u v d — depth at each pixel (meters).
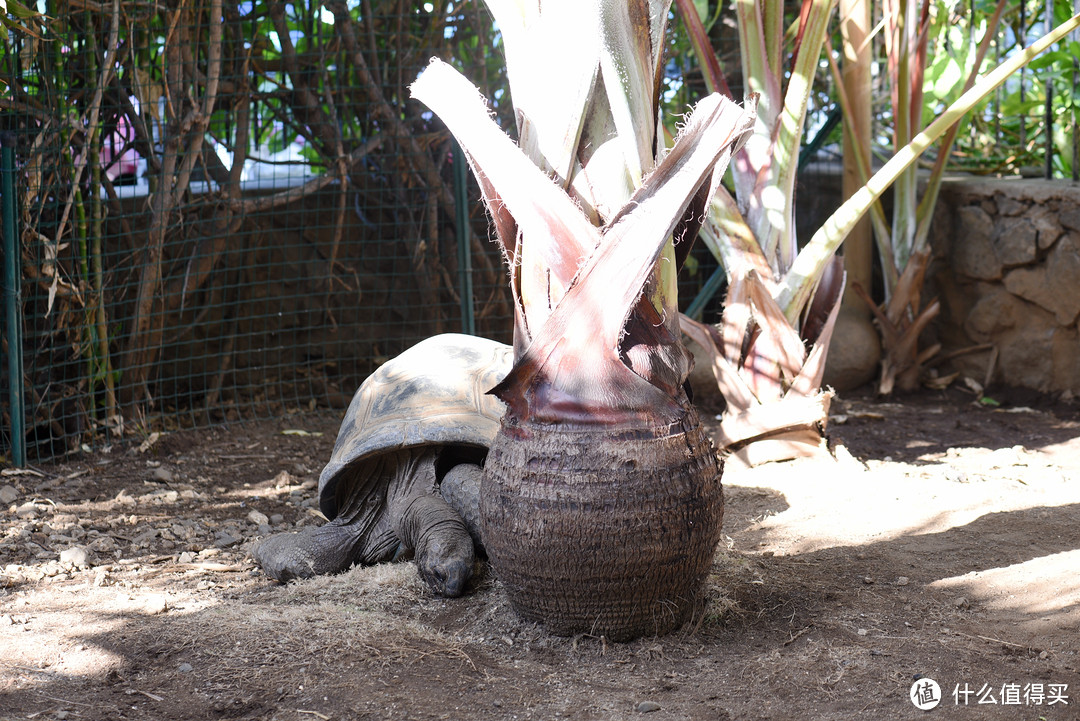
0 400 5.07
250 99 5.75
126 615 2.81
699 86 6.45
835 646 2.39
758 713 2.09
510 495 2.40
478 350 3.62
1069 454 4.48
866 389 5.86
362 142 5.92
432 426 3.15
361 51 5.77
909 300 5.70
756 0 4.21
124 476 4.59
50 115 4.79
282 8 5.59
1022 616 2.57
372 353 6.30
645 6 2.41
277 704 2.21
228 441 5.21
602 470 2.31
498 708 2.17
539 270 2.41
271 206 5.65
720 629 2.55
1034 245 5.41
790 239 4.39
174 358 5.83
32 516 3.93
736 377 4.31
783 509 3.63
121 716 2.18
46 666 2.44
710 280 5.88
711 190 2.36
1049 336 5.47
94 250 5.09
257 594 3.02
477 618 2.70
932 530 3.32
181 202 5.55
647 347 2.41
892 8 5.30
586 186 2.42
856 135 5.54
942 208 6.03
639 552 2.33
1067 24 3.46
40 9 5.04
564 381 2.34
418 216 6.24
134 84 5.15
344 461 3.15
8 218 4.60
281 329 6.12
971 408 5.46
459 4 5.88
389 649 2.48
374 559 3.23
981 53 5.44
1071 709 2.06
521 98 2.44
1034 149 6.59
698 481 2.39
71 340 5.27
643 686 2.24
